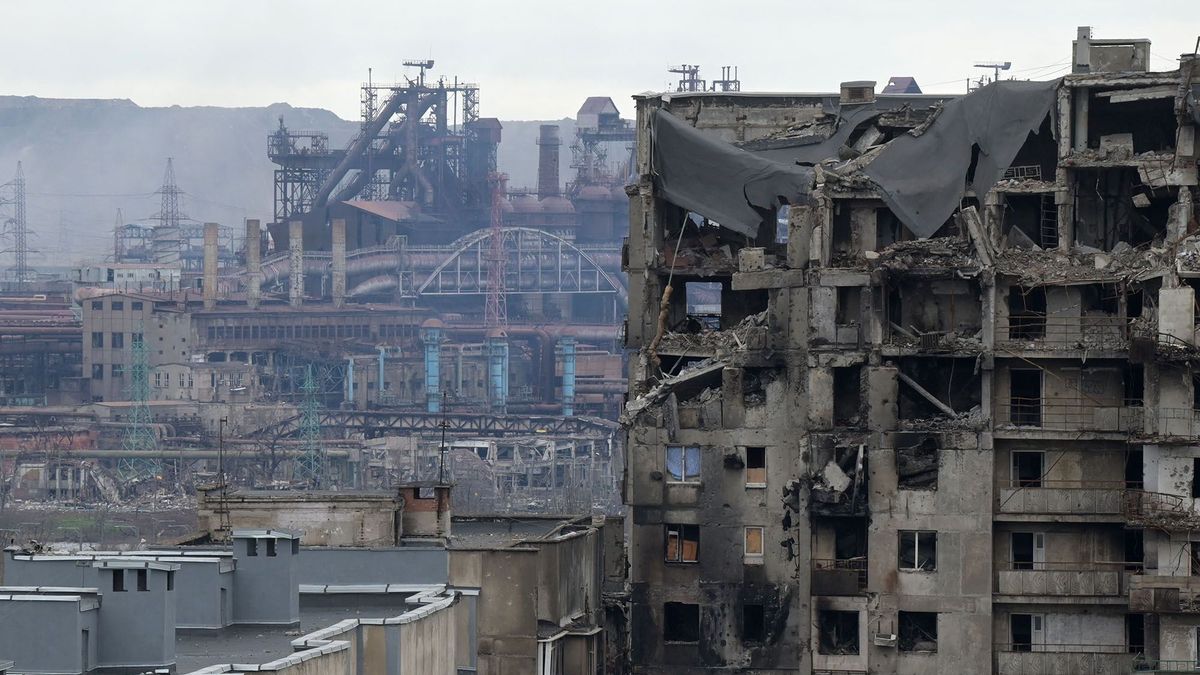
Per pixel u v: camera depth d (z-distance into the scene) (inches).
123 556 5649.6
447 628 6082.7
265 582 5684.1
